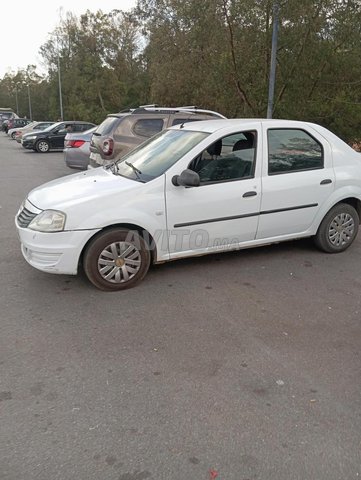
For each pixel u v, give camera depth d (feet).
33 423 7.96
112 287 13.60
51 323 11.64
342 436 7.71
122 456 7.23
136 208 13.23
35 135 69.05
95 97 140.87
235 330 11.37
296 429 7.86
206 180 14.30
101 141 26.89
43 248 12.65
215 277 14.83
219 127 14.82
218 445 7.48
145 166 14.78
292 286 14.17
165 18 83.87
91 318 11.94
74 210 12.64
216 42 42.93
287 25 39.11
